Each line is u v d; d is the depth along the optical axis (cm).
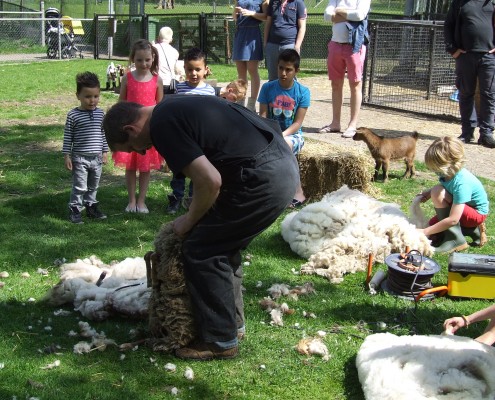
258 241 577
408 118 1168
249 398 343
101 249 544
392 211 572
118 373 359
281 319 423
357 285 490
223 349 373
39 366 362
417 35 1380
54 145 921
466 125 978
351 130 968
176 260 368
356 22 932
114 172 792
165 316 377
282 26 981
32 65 1952
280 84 669
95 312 417
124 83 645
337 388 355
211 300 366
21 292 456
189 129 344
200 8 3881
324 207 555
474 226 565
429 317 439
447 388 325
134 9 2275
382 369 338
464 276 467
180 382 354
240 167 349
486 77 934
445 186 554
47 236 566
